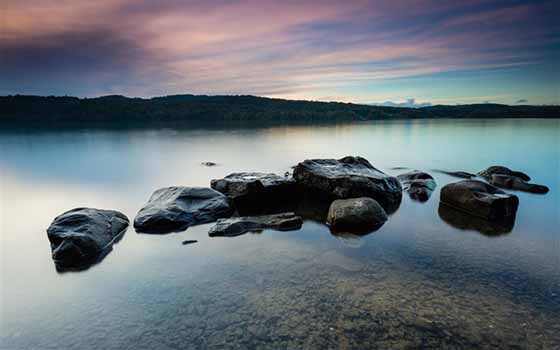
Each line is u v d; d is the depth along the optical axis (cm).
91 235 891
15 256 890
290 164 2617
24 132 6091
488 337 524
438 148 3412
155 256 856
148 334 549
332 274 740
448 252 864
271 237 981
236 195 1413
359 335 530
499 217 1140
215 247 909
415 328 546
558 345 505
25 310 632
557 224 1086
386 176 1522
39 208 1425
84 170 2350
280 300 636
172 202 1158
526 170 2147
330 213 1120
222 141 4509
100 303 648
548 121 8050
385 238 970
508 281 705
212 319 582
